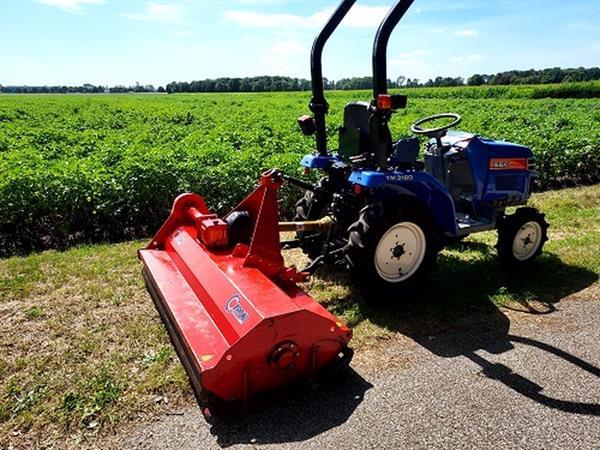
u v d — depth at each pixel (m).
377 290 4.26
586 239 6.16
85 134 15.66
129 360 3.46
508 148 5.17
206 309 3.23
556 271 5.23
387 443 2.72
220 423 2.86
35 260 5.33
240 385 2.80
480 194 5.11
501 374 3.39
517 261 5.17
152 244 4.33
